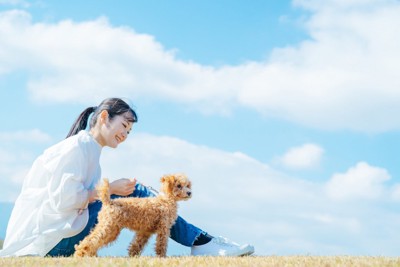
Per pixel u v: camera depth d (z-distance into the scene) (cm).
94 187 726
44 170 711
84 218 700
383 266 533
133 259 600
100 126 735
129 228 697
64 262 575
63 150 699
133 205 694
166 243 707
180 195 717
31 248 688
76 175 686
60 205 677
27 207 703
